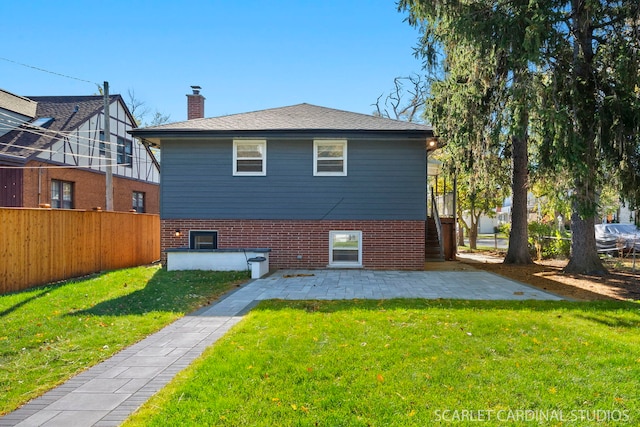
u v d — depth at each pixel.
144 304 6.58
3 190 13.39
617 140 8.03
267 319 5.41
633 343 4.31
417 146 11.02
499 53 8.80
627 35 8.27
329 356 3.90
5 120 15.23
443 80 11.12
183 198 11.20
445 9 8.73
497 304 6.39
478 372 3.52
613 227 17.09
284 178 11.14
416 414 2.78
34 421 2.80
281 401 2.98
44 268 8.66
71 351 4.31
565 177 8.75
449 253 14.63
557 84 8.34
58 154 15.46
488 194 14.77
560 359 3.83
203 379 3.39
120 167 19.75
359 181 11.08
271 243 11.17
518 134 8.20
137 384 3.44
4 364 3.93
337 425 2.64
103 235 10.98
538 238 15.17
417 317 5.45
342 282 8.85
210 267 10.56
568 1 7.96
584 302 6.56
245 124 11.33
